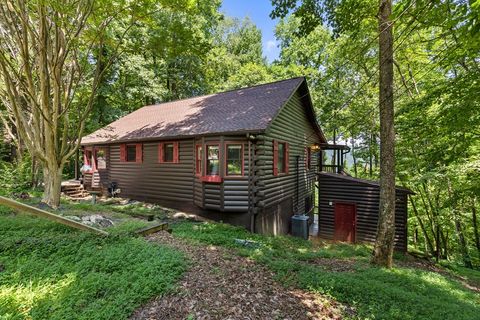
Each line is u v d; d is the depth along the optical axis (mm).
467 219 10922
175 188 10484
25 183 11945
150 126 11875
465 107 6195
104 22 7973
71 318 2822
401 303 3826
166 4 7535
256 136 8352
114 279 3576
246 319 3057
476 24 3645
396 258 8844
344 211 11109
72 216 6734
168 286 3496
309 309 3459
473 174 7770
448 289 5594
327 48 19031
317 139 17453
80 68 8562
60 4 6363
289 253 6773
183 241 5801
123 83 18828
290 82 11406
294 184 12625
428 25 4293
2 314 2789
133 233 5660
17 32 6934
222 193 8562
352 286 4203
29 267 3777
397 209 10008
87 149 14711
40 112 7449
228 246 6125
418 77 11312
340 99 20094
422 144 9891
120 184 12766
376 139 18125
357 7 7340
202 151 8930
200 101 13016
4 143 14602
